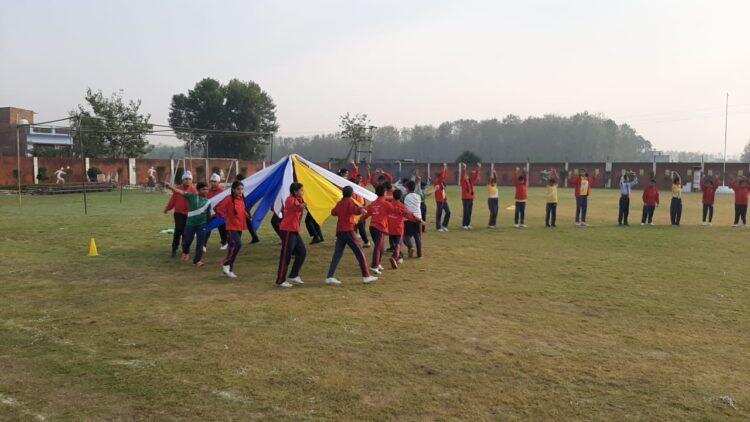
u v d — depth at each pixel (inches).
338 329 268.5
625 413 183.5
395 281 379.6
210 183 535.5
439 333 264.2
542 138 4259.4
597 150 4197.8
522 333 266.1
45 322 277.3
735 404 190.9
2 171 1464.1
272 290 350.6
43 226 658.2
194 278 384.8
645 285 369.4
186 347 241.6
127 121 1916.8
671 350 244.8
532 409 185.5
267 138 2498.8
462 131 4458.7
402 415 179.9
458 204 1085.8
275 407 184.4
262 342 248.7
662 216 879.7
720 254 496.1
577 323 283.4
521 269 422.9
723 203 1182.9
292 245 362.0
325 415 179.3
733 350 245.8
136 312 296.2
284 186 479.5
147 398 190.7
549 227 704.4
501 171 2266.2
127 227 653.3
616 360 231.8
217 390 197.5
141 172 1770.4
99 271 404.2
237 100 2637.8
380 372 215.5
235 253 392.8
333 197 475.5
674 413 183.8
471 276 396.8
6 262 434.0
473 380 209.0
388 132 4584.2
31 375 210.2
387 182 461.1
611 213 925.8
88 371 213.9
